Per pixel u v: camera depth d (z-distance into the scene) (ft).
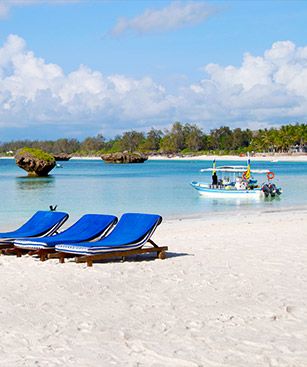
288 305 24.54
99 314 23.50
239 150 607.78
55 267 33.99
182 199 101.96
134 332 21.04
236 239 46.68
